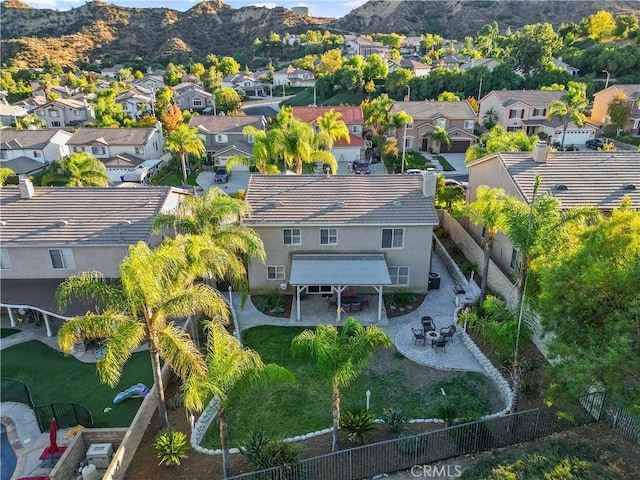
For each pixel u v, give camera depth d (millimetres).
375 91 116750
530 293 21984
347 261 30844
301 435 20297
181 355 17500
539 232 21641
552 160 33812
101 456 19250
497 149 44000
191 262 20375
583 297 16328
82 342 27453
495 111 84000
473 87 103500
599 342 15875
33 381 24828
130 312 18672
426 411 21844
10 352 27281
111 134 71875
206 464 18734
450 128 76500
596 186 31438
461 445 18594
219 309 19000
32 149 71000
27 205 31859
